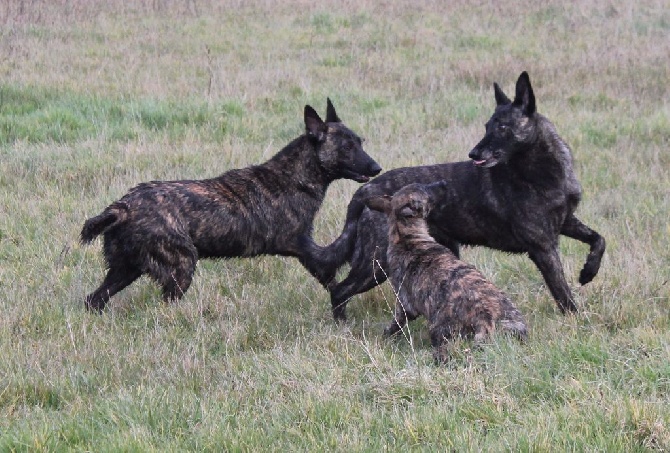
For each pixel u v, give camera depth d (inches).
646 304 432.8
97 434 315.0
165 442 305.6
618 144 746.2
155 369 382.0
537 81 957.8
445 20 1254.9
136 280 505.7
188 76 954.1
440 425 304.8
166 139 741.3
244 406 338.6
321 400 329.7
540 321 422.3
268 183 477.4
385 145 730.8
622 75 973.8
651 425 290.7
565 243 538.6
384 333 420.8
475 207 448.8
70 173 652.7
